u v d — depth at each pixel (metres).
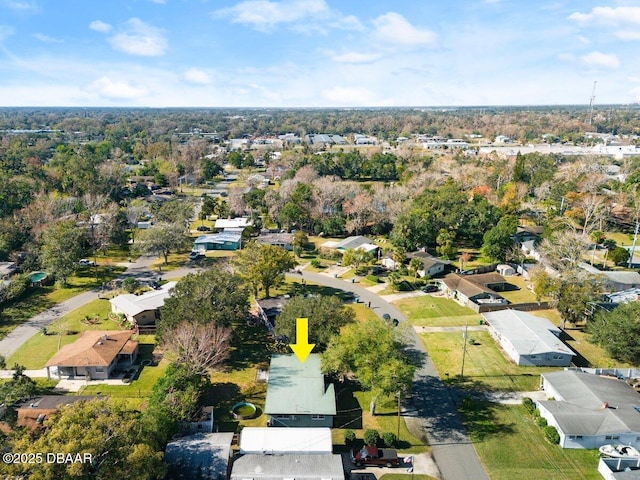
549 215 116.44
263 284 73.00
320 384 47.69
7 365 54.78
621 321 56.00
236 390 50.72
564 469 40.00
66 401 45.00
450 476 39.09
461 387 52.09
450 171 157.75
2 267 83.19
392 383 43.03
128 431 32.84
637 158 173.25
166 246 91.69
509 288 82.38
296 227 118.69
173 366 47.34
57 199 109.38
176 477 35.47
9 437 35.84
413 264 85.25
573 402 46.56
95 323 65.88
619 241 107.69
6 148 183.38
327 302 56.72
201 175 176.75
